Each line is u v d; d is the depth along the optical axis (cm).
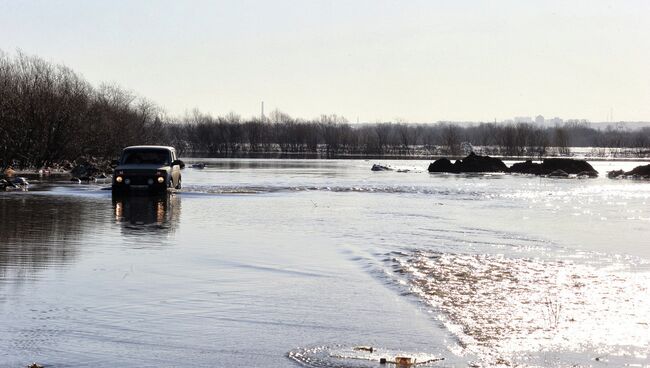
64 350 1081
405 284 1581
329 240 2272
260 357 1061
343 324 1241
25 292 1437
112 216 2864
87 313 1284
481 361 1049
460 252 2056
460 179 6438
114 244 2091
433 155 14375
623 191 5053
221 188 4738
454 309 1355
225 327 1215
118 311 1303
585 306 1384
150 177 3844
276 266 1778
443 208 3506
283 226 2639
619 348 1117
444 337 1169
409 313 1321
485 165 7994
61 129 6881
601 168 9681
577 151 19462
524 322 1264
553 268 1800
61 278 1578
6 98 6425
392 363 1038
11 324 1208
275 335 1172
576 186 5638
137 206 3331
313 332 1191
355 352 1088
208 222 2725
